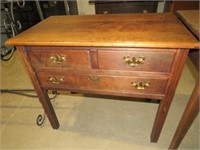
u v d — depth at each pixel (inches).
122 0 81.7
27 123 54.0
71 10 95.4
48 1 88.7
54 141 47.2
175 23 35.5
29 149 45.6
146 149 43.0
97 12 86.8
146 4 81.9
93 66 32.5
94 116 54.2
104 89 35.9
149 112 54.1
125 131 48.2
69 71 34.7
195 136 44.8
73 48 31.0
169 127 48.1
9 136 50.0
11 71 84.4
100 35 31.3
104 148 44.1
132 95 35.2
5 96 67.2
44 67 35.6
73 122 52.7
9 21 56.0
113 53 29.7
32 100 64.1
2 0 52.1
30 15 97.0
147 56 28.6
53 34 33.8
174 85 31.3
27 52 34.1
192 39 27.2
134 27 34.4
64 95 64.5
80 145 45.4
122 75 32.4
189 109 31.2
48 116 47.2
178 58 27.9
